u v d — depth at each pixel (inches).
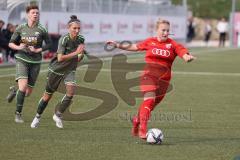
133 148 1058.1
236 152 1045.2
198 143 1123.3
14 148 1032.2
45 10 3149.6
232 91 2012.8
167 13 4931.1
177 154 1018.1
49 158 964.6
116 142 1110.4
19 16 2918.3
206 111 1549.0
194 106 1632.6
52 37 3002.0
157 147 1072.2
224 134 1232.8
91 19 3661.4
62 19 3324.3
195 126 1323.8
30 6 1290.6
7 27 2674.7
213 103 1704.0
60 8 3304.6
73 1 3447.3
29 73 1306.6
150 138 1088.8
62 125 1261.1
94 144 1085.8
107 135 1184.8
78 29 1213.1
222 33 5349.4
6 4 2824.8
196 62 3356.3
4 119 1334.9
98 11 3757.4
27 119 1349.7
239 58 3789.4
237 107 1637.6
